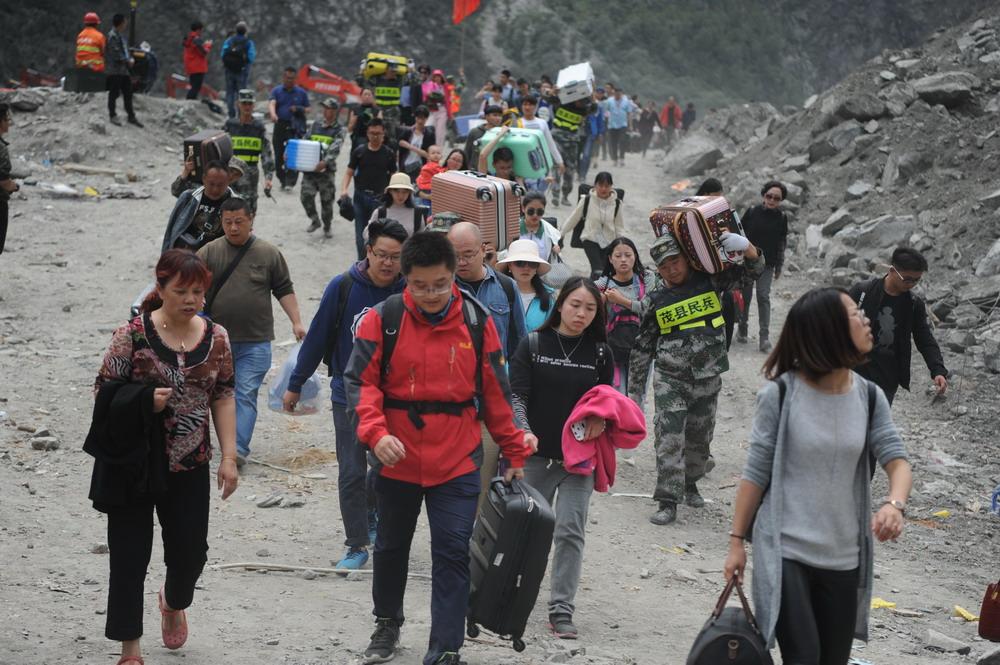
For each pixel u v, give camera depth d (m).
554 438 8.79
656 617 9.45
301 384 9.42
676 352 12.29
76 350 17.09
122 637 6.67
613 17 124.25
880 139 30.25
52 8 114.75
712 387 12.48
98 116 36.00
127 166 33.50
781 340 6.04
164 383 6.61
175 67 110.81
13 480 11.47
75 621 7.93
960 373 18.61
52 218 26.92
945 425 17.02
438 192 13.80
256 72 112.38
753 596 5.95
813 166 31.11
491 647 8.14
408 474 7.01
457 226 9.06
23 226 25.84
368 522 10.16
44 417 13.72
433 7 119.81
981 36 33.81
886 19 133.88
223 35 114.06
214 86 109.56
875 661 8.95
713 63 122.38
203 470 6.87
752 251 12.15
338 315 9.28
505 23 120.44
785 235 19.72
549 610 8.76
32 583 8.69
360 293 9.24
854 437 5.89
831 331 5.80
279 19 116.31
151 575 9.16
